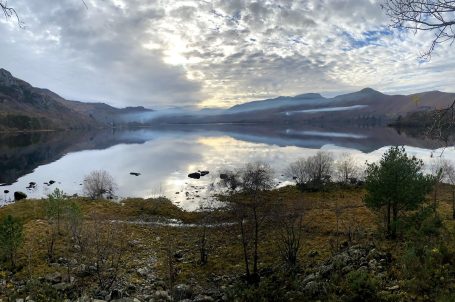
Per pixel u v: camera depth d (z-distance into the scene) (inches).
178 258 1541.6
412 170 1273.4
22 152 7101.4
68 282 1157.1
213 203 2844.5
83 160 5984.3
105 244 1606.8
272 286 1035.9
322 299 775.7
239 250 1573.6
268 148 7603.4
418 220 1159.6
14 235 1270.9
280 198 2748.5
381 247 1017.5
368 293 703.1
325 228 1790.1
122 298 1011.9
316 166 3604.8
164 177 4298.7
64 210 1679.4
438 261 730.2
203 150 7495.1
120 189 3585.1
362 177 3499.0
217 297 1075.3
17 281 1152.2
